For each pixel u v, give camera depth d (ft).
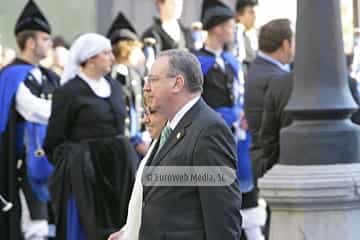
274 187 74.28
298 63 75.31
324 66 74.79
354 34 129.59
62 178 94.94
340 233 73.36
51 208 105.19
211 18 105.19
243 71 113.70
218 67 104.94
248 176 103.14
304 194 73.26
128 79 107.76
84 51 95.09
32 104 102.22
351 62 125.80
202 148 56.54
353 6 140.77
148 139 106.42
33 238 102.63
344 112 74.79
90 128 95.09
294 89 75.56
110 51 96.12
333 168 73.87
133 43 108.68
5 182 102.47
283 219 74.64
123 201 95.86
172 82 57.82
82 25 134.82
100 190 95.04
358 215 74.33
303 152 74.74
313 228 73.67
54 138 95.04
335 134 74.49
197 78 58.18
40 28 104.78
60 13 134.51
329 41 74.95
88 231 94.32
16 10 131.64
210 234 55.98
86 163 94.07
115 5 134.51
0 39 130.93
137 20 134.00
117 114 96.48
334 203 73.46
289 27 91.97
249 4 115.65
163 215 57.06
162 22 117.70
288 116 78.33
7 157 102.53
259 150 86.99
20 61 104.53
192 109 57.98
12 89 102.73
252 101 92.53
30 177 102.63
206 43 106.11
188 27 126.21
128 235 59.41
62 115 94.68
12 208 102.01
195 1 130.82
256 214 104.17
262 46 92.79
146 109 59.82
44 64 123.24
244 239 104.27
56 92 95.20
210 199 56.18
